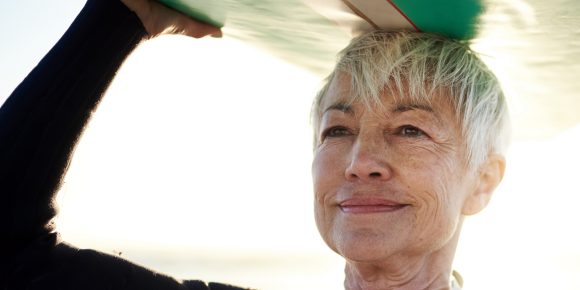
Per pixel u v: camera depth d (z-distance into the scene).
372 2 1.46
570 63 1.58
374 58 1.54
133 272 1.57
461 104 1.52
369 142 1.49
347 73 1.57
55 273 1.50
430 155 1.48
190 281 1.66
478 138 1.54
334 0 1.47
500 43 1.57
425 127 1.49
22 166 1.50
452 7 1.44
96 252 1.58
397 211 1.46
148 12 1.64
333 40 1.68
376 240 1.46
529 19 1.43
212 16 1.66
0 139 1.51
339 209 1.51
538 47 1.55
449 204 1.49
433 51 1.54
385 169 1.46
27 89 1.54
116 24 1.60
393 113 1.50
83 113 1.57
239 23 1.68
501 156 1.59
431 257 1.52
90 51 1.58
